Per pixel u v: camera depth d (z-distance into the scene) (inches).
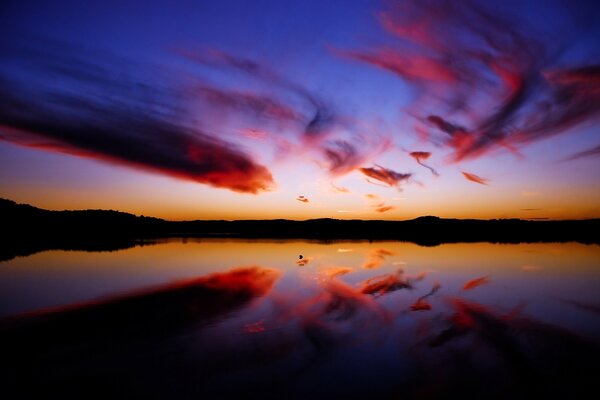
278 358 348.5
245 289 664.4
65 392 290.4
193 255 1252.5
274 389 291.9
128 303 559.8
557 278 764.6
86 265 980.6
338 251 1405.0
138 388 294.8
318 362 339.0
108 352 364.2
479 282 722.2
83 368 329.7
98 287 682.8
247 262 1059.3
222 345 381.7
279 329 431.2
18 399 281.3
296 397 280.5
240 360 344.5
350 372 319.6
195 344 384.8
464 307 528.1
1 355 358.9
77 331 428.5
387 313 497.7
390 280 747.4
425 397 279.4
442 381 303.1
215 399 278.8
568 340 393.1
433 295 606.5
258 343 386.6
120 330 430.3
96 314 499.5
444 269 900.0
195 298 592.4
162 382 304.0
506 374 315.3
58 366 334.0
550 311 506.0
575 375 313.0
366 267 941.8
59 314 499.8
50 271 871.1
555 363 335.9
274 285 702.5
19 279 765.9
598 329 428.8
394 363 337.1
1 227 2640.3
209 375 315.3
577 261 1045.2
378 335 409.7
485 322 456.1
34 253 1257.4
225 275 821.9
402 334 412.8
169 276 808.9
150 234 2918.3
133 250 1419.8
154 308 529.0
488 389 290.8
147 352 363.9
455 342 387.9
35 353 363.9
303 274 832.9
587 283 709.3
